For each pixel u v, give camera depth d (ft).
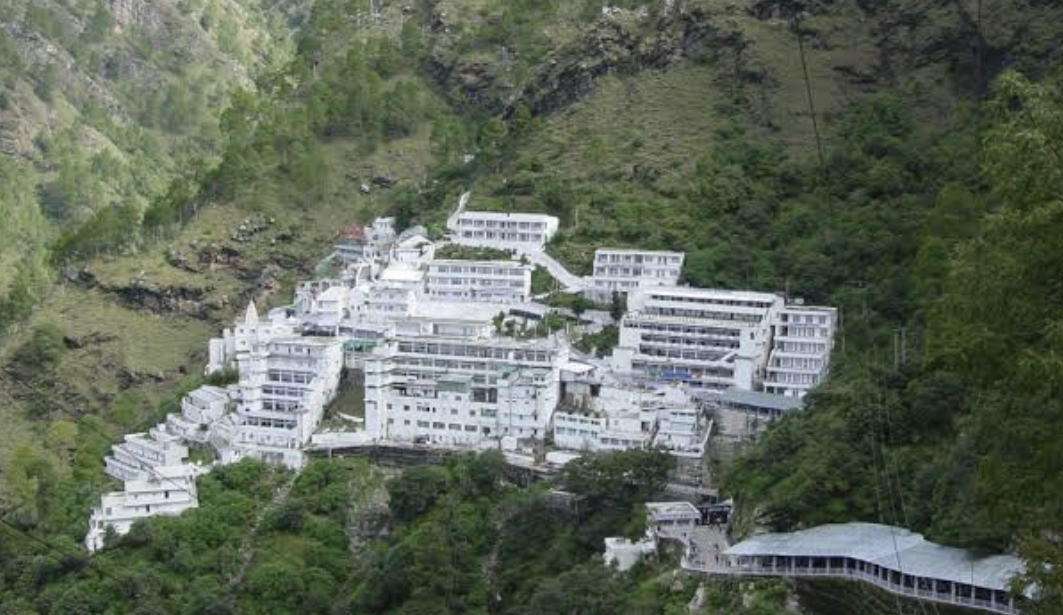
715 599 549.13
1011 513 310.24
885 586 500.33
